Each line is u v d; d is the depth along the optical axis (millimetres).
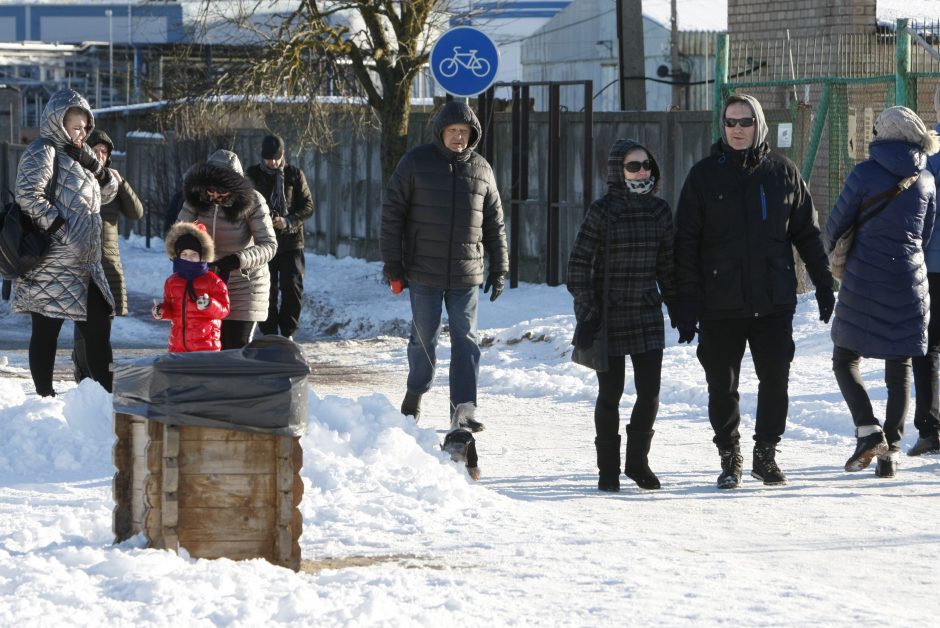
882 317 16062
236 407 10516
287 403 10594
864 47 39500
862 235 16234
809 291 31219
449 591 10023
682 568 11125
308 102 42375
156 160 63375
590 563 11141
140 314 41344
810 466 16906
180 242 14344
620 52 44406
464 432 16297
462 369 17047
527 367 28016
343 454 15484
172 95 44312
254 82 41094
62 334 36500
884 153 16172
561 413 22078
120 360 10969
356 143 50344
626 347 15414
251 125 55344
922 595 10805
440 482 14266
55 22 127562
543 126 41406
